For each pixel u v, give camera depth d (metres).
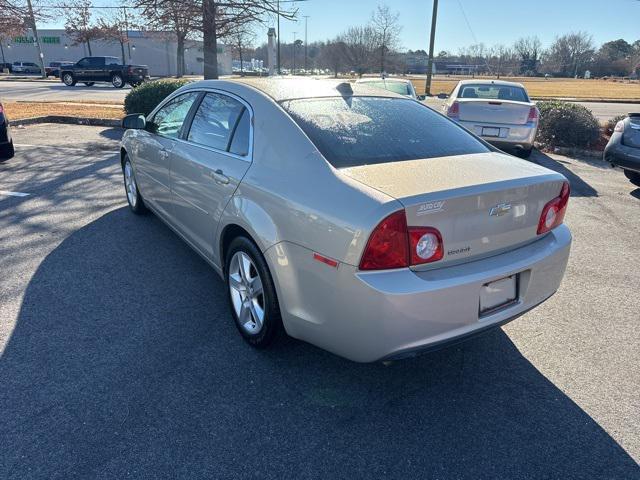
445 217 2.30
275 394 2.71
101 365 2.89
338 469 2.23
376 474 2.21
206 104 3.71
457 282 2.31
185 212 3.89
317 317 2.51
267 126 2.96
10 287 3.78
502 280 2.56
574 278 4.28
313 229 2.43
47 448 2.28
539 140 10.86
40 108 14.50
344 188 2.38
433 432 2.47
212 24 12.11
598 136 10.43
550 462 2.29
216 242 3.37
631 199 6.83
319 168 2.57
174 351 3.06
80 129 11.53
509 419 2.57
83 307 3.53
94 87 29.62
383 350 2.31
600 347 3.24
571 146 10.49
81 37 43.19
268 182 2.77
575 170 8.80
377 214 2.18
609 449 2.38
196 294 3.78
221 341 3.18
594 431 2.50
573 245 5.05
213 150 3.41
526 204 2.61
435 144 3.02
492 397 2.74
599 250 4.92
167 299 3.69
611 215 6.07
